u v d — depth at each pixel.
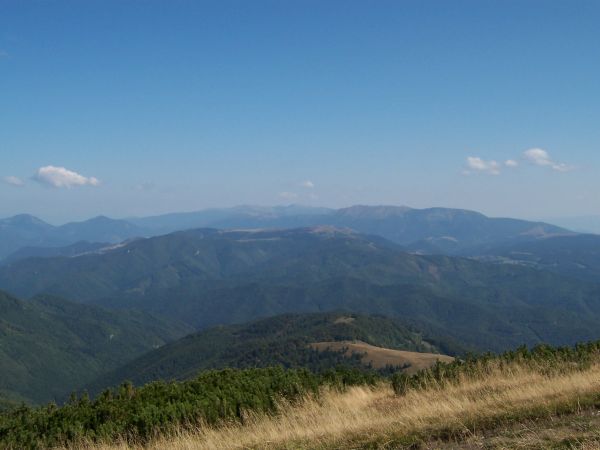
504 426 8.91
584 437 7.64
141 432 11.34
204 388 14.02
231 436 10.52
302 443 9.38
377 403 13.48
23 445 11.03
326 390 14.45
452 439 8.61
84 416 12.05
